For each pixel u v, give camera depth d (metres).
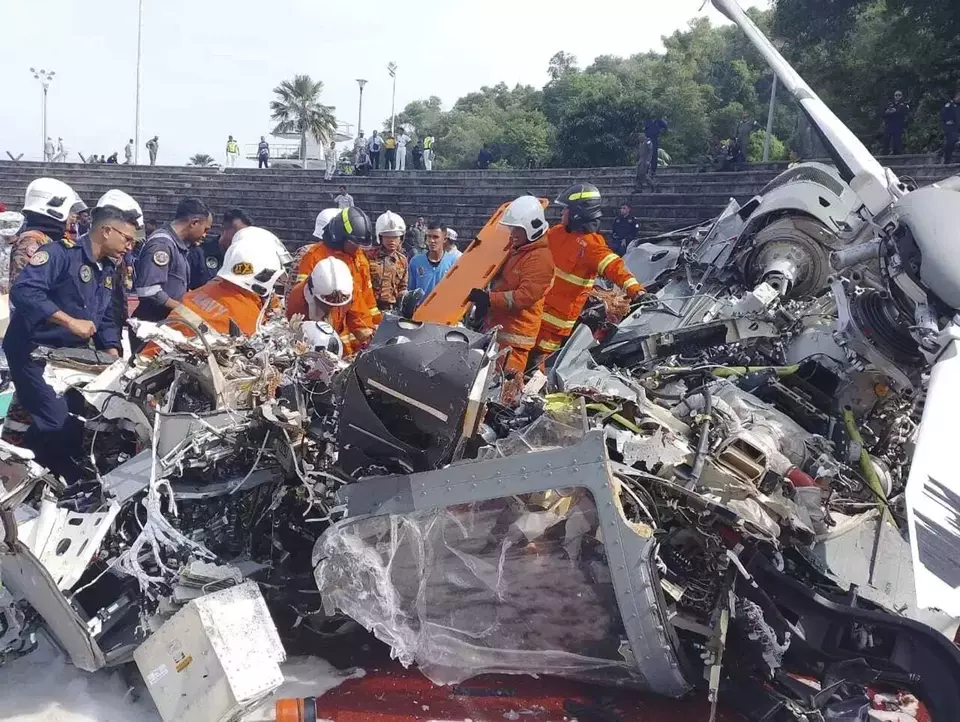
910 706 3.34
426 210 24.14
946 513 2.66
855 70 21.92
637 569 2.92
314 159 42.22
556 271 5.91
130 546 3.18
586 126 30.55
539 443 3.17
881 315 3.77
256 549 3.40
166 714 2.78
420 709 3.11
